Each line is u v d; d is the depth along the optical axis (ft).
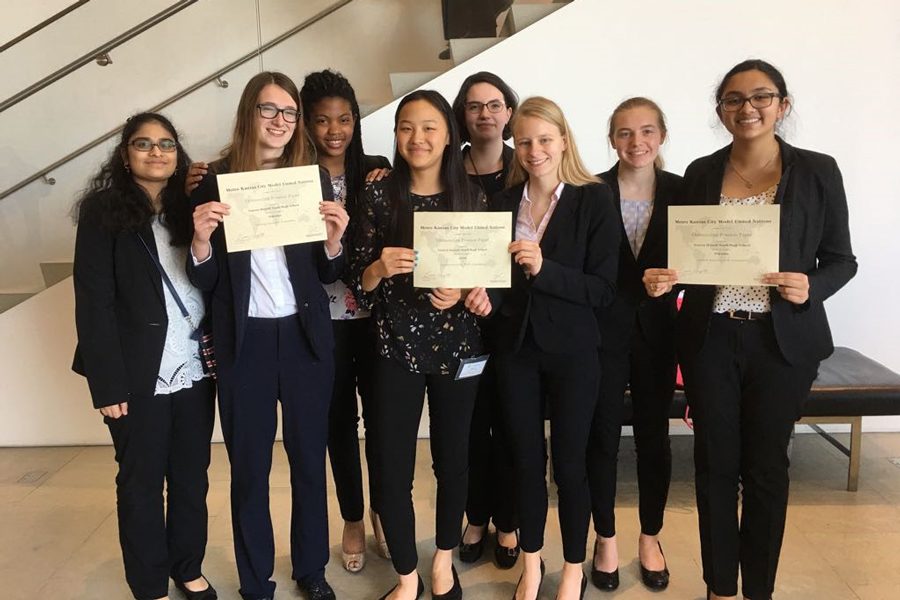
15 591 6.81
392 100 9.81
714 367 5.46
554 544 7.53
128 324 5.52
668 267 5.33
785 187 5.11
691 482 9.10
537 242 5.66
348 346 6.55
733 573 5.78
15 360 10.30
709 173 5.49
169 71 10.48
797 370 5.27
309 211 5.42
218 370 5.70
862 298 9.95
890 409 8.26
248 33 10.43
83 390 10.44
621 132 5.83
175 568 6.43
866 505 8.27
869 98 9.36
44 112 10.28
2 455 10.29
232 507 6.07
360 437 10.84
